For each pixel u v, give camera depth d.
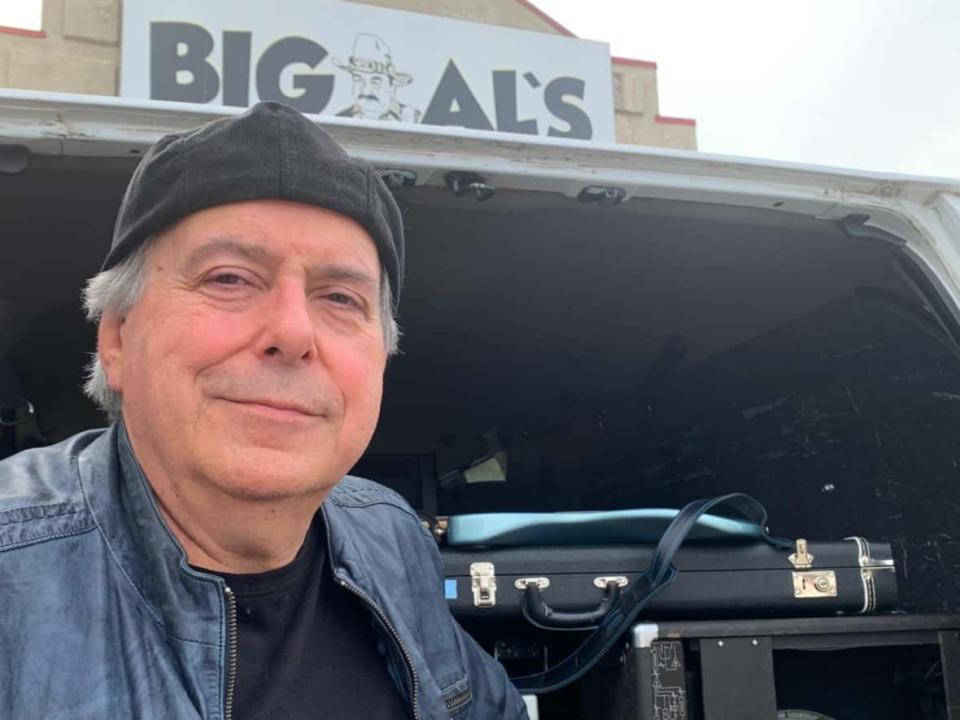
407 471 3.40
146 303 0.91
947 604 1.93
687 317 2.66
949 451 1.92
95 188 1.72
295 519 0.93
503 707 1.23
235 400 0.88
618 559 1.65
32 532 0.86
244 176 0.89
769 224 1.73
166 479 0.91
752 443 2.62
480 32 4.43
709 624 1.57
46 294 2.42
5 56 4.83
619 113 6.18
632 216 1.93
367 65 4.15
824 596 1.70
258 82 4.00
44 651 0.80
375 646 1.04
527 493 3.65
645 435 3.22
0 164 1.29
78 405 3.08
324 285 0.94
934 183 1.66
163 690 0.82
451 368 3.30
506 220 1.98
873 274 2.02
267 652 0.95
